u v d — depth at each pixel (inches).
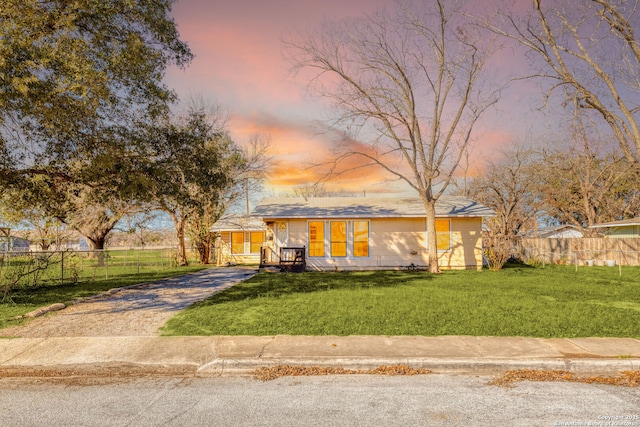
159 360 243.4
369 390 199.0
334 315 344.2
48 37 370.0
